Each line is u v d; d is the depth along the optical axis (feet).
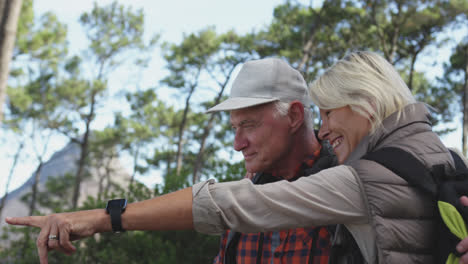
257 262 4.64
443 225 3.00
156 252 16.89
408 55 63.26
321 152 4.85
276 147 4.70
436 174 3.13
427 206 3.05
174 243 17.47
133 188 20.36
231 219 3.20
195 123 113.60
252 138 4.71
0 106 13.66
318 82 3.73
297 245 4.42
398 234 2.97
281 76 4.75
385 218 3.01
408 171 3.07
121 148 124.77
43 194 106.42
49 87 88.89
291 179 4.88
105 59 94.94
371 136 3.44
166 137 116.67
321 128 3.82
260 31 72.28
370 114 3.42
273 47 70.95
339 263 3.59
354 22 58.18
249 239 4.76
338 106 3.53
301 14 62.64
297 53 64.13
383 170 3.11
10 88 79.77
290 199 3.16
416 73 67.41
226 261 4.86
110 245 18.25
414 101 3.63
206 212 3.16
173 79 91.35
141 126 110.22
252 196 3.22
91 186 120.06
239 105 4.53
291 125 4.75
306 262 4.33
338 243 3.59
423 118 3.49
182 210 3.18
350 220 3.15
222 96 89.04
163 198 3.25
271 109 4.66
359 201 3.11
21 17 68.69
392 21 57.93
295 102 4.72
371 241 3.15
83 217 3.14
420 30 59.47
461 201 2.96
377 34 57.93
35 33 75.36
